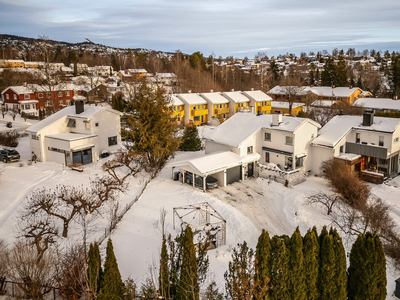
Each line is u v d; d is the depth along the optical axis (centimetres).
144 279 1895
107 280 1521
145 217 2709
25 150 4747
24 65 13262
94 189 2866
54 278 1680
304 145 3838
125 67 14288
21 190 3197
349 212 2803
